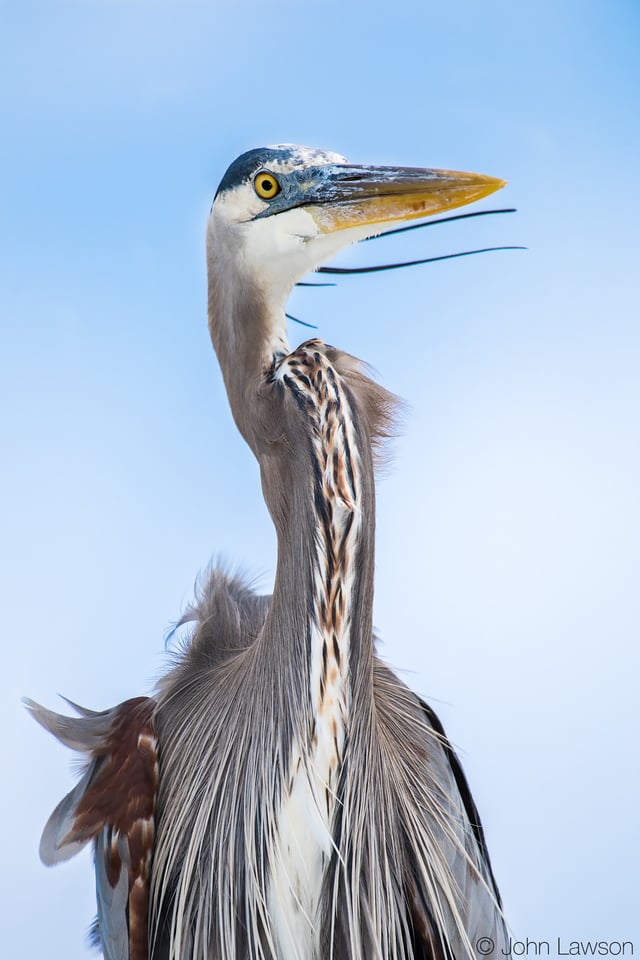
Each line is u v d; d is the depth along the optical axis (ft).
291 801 15.97
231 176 17.11
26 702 18.44
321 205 16.80
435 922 17.11
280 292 17.07
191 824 17.06
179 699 18.17
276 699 16.19
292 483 16.03
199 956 16.65
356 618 15.81
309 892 16.08
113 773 17.57
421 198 16.74
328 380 15.84
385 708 17.99
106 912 17.38
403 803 17.07
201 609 20.02
